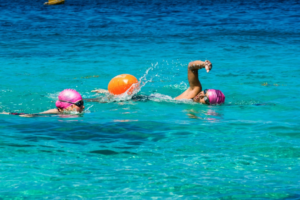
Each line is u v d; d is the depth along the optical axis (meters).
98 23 31.03
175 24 30.41
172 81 12.45
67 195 4.29
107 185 4.57
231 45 20.23
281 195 4.29
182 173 4.94
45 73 13.19
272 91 10.59
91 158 5.48
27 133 6.68
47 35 24.05
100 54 17.56
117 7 47.62
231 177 4.81
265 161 5.38
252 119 7.75
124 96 9.63
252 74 13.12
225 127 7.13
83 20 33.19
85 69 14.06
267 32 25.41
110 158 5.49
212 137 6.52
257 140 6.32
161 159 5.46
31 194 4.30
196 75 9.38
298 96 9.98
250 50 18.62
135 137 6.53
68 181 4.66
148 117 7.94
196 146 6.04
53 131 6.84
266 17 35.25
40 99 9.70
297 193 4.34
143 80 12.50
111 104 9.20
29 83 11.59
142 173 4.93
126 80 9.66
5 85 11.21
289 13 38.44
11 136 6.48
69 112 8.26
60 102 8.27
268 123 7.40
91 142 6.23
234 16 36.44
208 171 5.02
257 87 11.12
